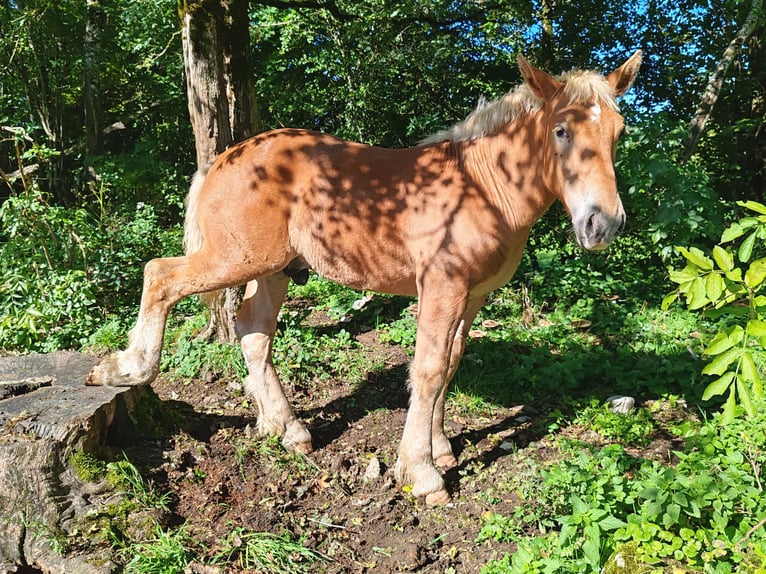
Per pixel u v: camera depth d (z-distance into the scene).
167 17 10.64
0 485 2.80
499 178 3.17
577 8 11.16
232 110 4.88
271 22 10.85
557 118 2.90
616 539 2.56
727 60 7.71
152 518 2.91
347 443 3.93
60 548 2.74
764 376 4.25
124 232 7.57
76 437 2.98
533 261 7.26
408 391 4.58
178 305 6.38
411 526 3.16
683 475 2.89
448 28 10.86
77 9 11.58
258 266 3.41
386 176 3.31
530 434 4.04
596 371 4.80
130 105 13.62
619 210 2.76
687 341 5.40
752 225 1.99
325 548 2.99
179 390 4.55
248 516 3.10
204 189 3.46
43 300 5.75
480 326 5.80
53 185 11.73
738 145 9.78
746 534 2.37
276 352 4.94
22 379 3.56
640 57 3.06
